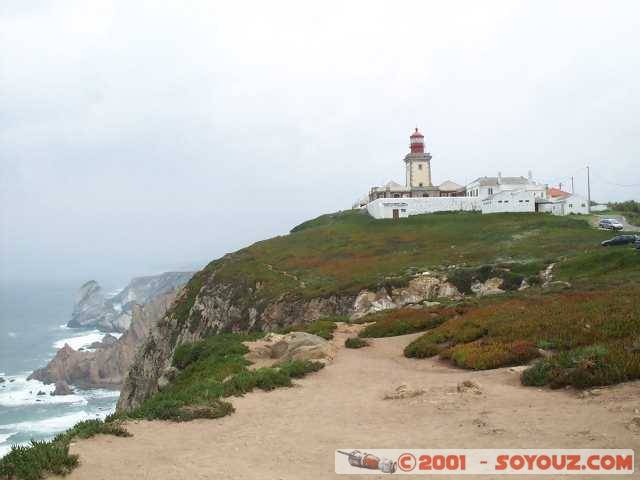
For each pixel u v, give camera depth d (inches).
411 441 450.6
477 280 2064.5
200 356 1214.9
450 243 3107.8
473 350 855.7
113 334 7308.1
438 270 2310.5
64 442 446.9
